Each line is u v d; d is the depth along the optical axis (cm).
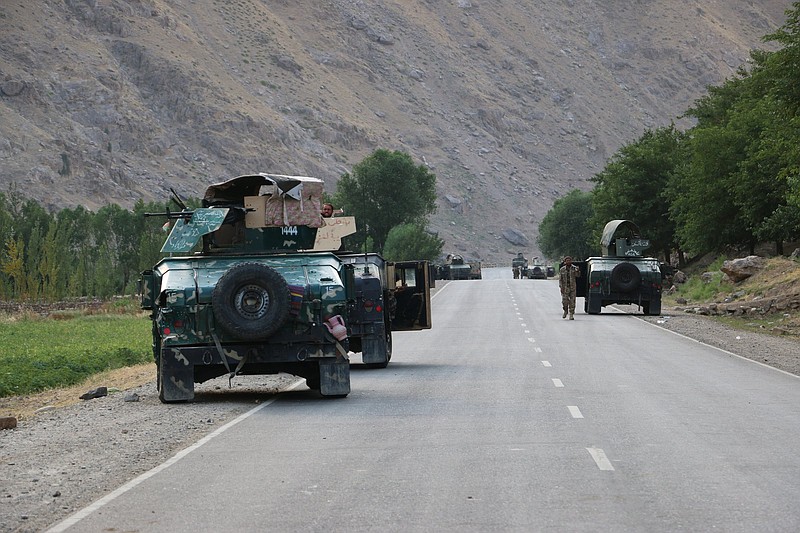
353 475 1266
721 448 1430
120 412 2009
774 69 3719
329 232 2742
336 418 1814
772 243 8275
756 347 3444
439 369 2750
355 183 16288
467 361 2981
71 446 1572
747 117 7231
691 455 1373
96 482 1273
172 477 1282
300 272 2112
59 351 3800
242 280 2033
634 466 1295
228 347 2075
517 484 1189
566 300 5003
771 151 4200
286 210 2344
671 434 1562
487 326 4606
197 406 2056
